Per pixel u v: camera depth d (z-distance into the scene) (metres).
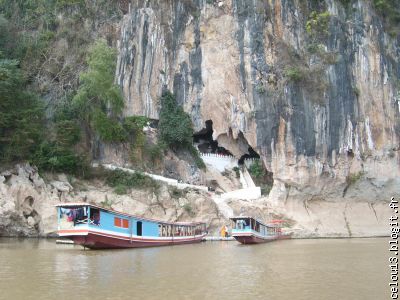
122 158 50.16
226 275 20.20
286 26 60.28
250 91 58.16
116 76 56.75
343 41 61.22
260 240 42.28
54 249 31.11
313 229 54.34
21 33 54.84
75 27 56.78
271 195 56.16
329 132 58.12
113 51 52.44
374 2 65.19
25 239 40.09
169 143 55.78
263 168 59.38
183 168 54.44
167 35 60.06
